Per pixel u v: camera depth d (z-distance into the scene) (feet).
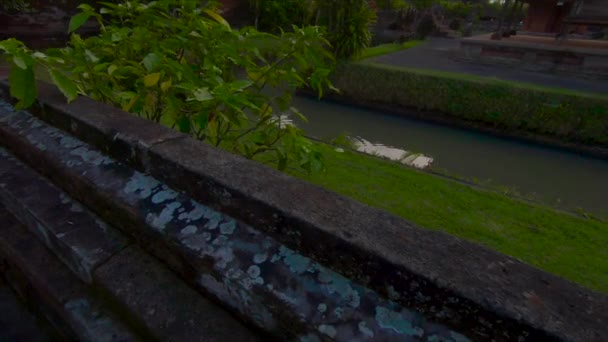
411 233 2.53
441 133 30.71
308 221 2.61
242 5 56.80
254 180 3.10
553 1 52.49
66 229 3.77
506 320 1.94
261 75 6.30
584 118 26.27
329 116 33.71
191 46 6.07
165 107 6.22
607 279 7.86
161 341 2.89
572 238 9.38
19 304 4.90
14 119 5.11
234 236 3.01
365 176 11.64
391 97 34.53
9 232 4.56
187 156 3.43
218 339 2.83
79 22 5.51
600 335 1.82
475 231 9.23
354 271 2.50
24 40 39.04
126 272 3.36
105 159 4.01
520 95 28.37
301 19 53.42
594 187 22.45
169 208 3.35
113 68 5.08
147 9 5.96
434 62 45.93
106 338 3.32
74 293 3.74
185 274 3.23
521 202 11.15
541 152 27.37
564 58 41.29
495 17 123.34
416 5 90.53
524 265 2.28
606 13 44.01
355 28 36.83
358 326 2.34
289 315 2.52
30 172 4.71
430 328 2.23
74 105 4.55
